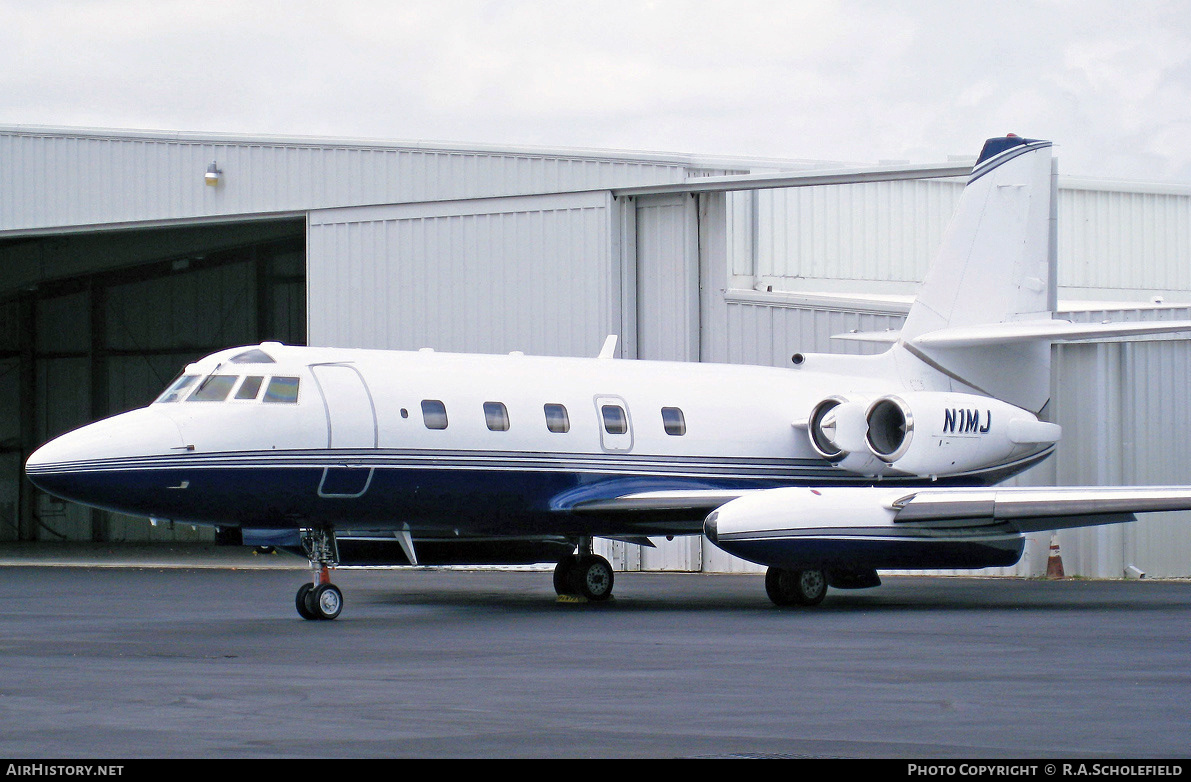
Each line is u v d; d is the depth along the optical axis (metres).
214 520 23.05
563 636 19.58
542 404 26.31
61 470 21.75
